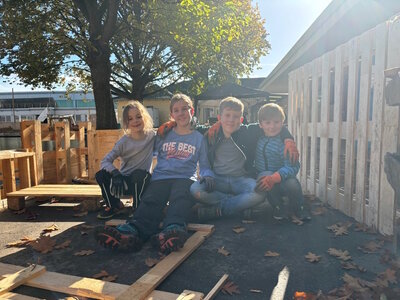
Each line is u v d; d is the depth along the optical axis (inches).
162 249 100.3
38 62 443.2
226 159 142.6
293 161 134.4
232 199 137.6
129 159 145.1
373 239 112.8
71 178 250.7
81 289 79.9
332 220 136.3
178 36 406.0
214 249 107.7
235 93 578.9
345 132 144.6
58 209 164.4
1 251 110.3
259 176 137.2
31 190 167.2
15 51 476.1
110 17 379.6
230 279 86.8
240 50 615.2
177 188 122.1
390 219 111.5
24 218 149.1
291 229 125.6
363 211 128.7
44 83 576.1
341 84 147.0
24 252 109.0
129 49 687.1
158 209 119.3
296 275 88.1
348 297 74.8
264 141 143.2
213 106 1008.9
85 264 98.6
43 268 90.7
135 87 690.2
